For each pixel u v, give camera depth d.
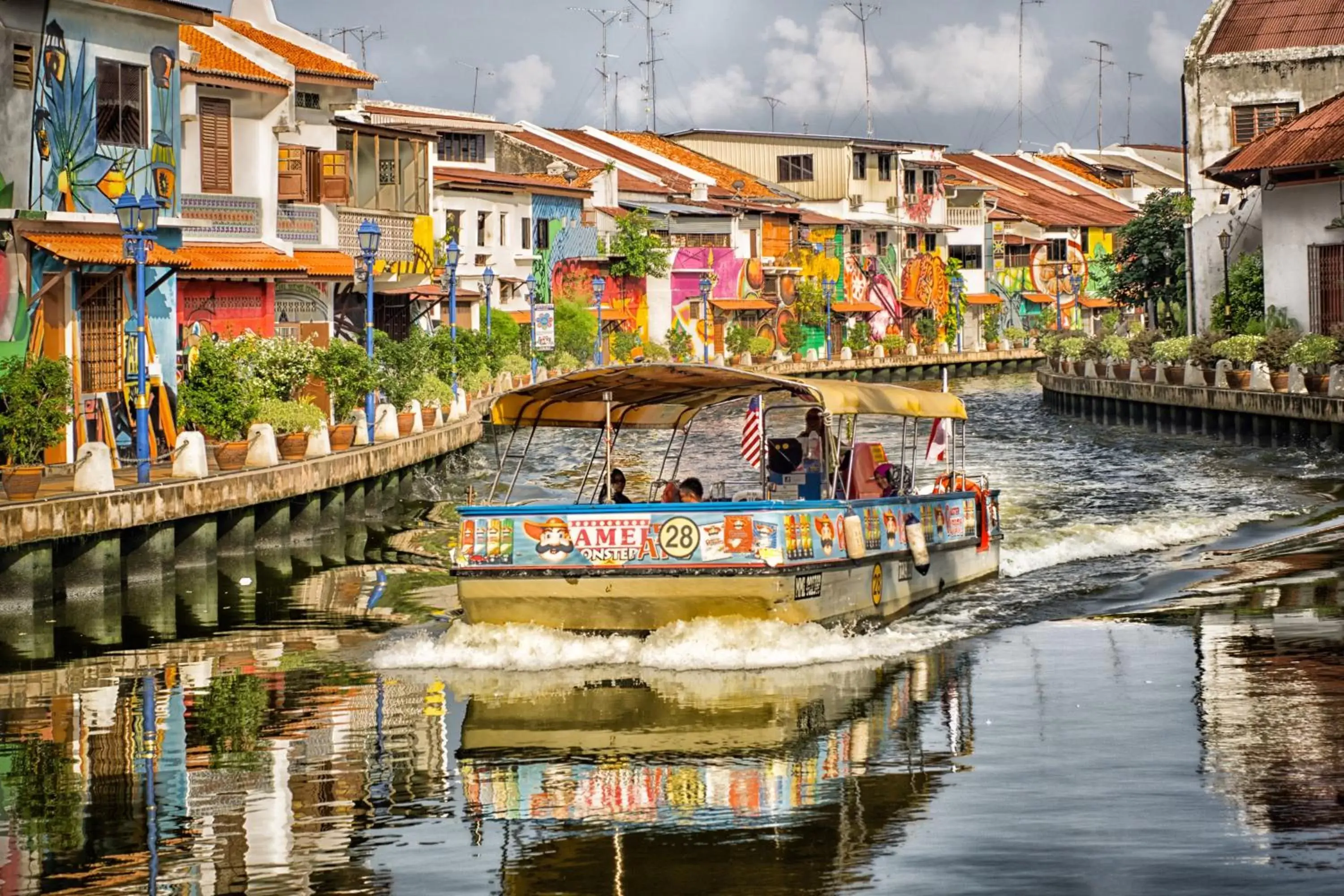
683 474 30.81
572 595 19.86
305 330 54.88
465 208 79.44
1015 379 115.06
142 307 29.52
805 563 19.83
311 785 14.85
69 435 33.47
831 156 119.25
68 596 26.31
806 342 112.44
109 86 35.97
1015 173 150.38
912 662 19.66
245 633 22.98
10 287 32.09
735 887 11.88
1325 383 49.22
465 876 12.34
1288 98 69.44
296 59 56.78
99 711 18.02
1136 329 77.12
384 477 40.50
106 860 12.84
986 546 26.53
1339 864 11.84
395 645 21.61
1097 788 13.93
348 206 57.28
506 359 70.50
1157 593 24.33
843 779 14.60
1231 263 66.31
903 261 123.75
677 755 15.63
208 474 30.75
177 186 38.75
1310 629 20.42
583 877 12.21
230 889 12.14
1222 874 11.70
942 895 11.56
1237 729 15.67
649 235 96.44
